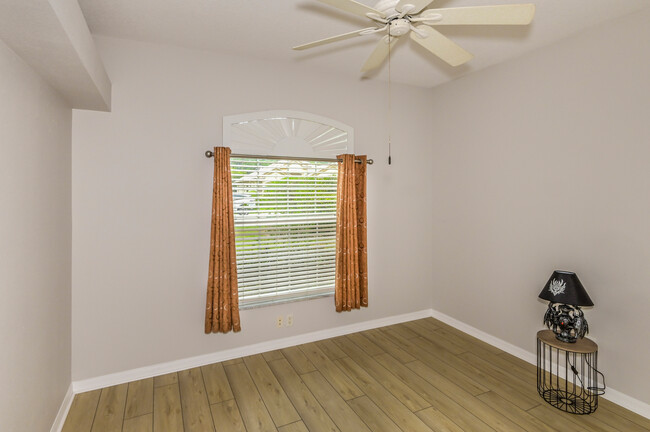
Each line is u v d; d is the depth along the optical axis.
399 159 3.87
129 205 2.68
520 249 3.10
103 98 2.30
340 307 3.42
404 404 2.44
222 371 2.89
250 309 3.16
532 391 2.60
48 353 2.02
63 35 1.44
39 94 1.88
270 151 3.18
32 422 1.78
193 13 2.28
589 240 2.56
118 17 2.31
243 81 3.04
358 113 3.59
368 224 3.73
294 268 3.37
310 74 3.33
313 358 3.12
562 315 2.46
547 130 2.84
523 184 3.04
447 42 1.87
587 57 2.54
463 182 3.67
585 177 2.58
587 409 2.37
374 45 2.82
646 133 2.23
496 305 3.35
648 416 2.27
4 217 1.50
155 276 2.79
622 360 2.39
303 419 2.28
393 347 3.35
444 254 3.95
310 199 3.40
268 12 2.27
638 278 2.29
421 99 3.98
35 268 1.83
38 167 1.87
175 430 2.17
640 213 2.28
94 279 2.60
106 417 2.29
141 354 2.77
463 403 2.45
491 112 3.32
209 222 2.97
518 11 1.52
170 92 2.79
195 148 2.89
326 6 2.20
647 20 2.21
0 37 1.44
